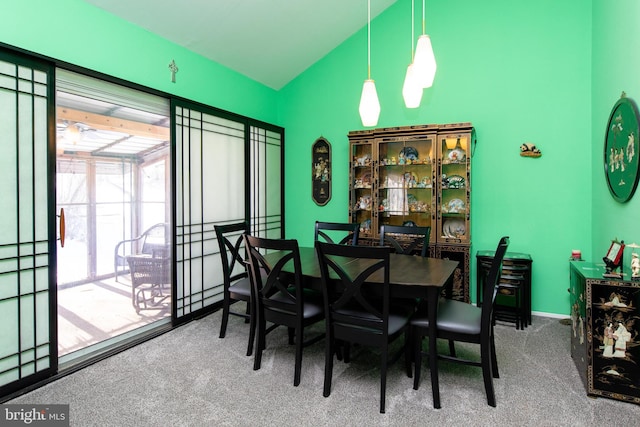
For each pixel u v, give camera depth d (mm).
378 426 1717
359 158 3902
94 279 4469
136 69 2758
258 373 2238
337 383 2123
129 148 4645
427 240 2857
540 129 3268
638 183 2049
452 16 3580
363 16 3834
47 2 2191
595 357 1944
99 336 2832
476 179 3533
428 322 1936
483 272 3225
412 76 2154
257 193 4176
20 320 2041
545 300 3311
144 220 4867
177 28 2943
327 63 4277
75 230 4277
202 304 3396
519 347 2619
